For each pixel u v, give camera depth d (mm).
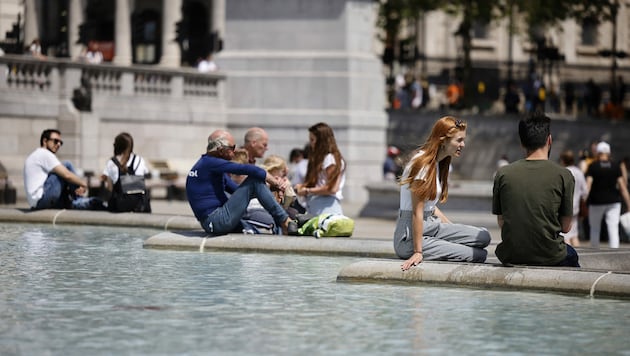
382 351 16531
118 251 29062
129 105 73000
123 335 17391
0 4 102125
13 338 17031
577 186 41375
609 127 111438
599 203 41062
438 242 24953
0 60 68375
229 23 72375
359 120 70875
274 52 71688
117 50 111812
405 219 24828
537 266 23422
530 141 23891
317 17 70750
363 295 21984
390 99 108625
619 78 134125
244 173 29891
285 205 32750
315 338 17406
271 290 22406
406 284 23578
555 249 23484
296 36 71188
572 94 126625
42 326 18047
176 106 74625
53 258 27141
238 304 20531
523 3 114125
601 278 22250
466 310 20328
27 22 103875
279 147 71375
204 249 29578
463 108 113750
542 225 23406
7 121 68438
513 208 23562
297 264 27016
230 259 27797
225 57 72438
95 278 23609
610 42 177375
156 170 71625
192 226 35406
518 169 23766
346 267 23969
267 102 71625
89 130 70625
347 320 19047
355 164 71312
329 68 70500
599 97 127625
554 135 108750
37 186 38406
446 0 113250
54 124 70500
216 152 30266
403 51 114312
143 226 36406
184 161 73688
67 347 16391
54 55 97125
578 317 19719
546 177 23578
